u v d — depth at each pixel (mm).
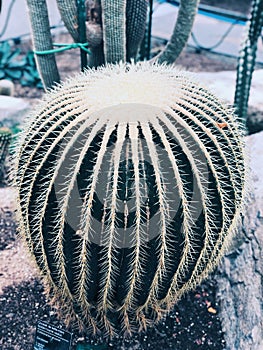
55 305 893
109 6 934
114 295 768
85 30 1026
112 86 731
